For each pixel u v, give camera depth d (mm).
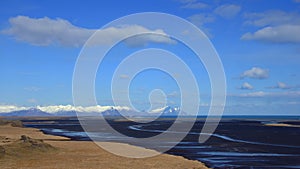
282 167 40719
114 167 36906
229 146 62875
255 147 61375
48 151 47750
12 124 127938
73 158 42688
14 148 45531
